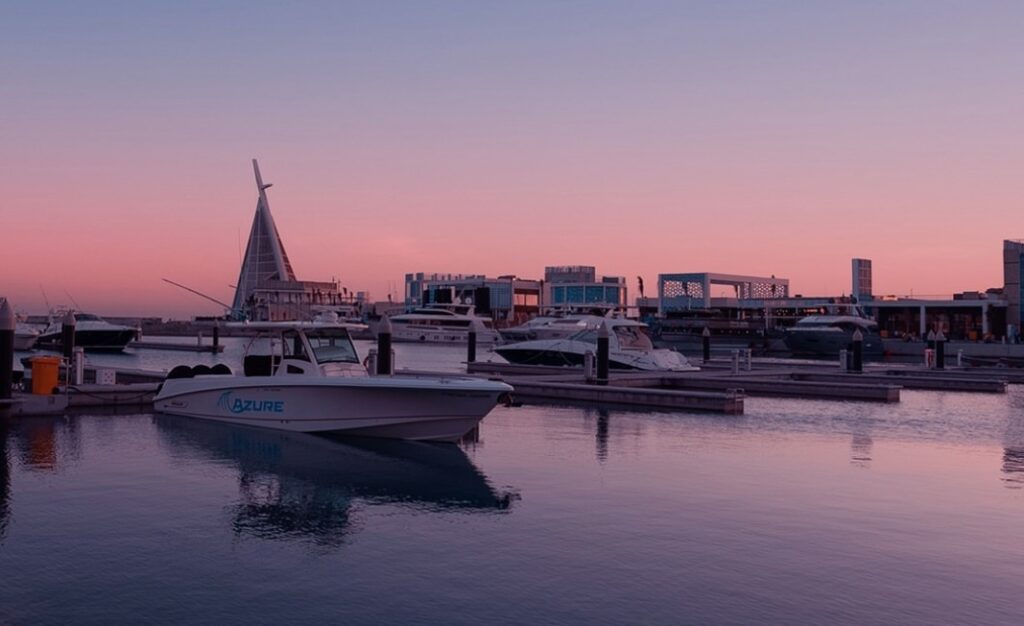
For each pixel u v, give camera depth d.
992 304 77.81
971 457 16.67
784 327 96.75
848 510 11.80
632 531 10.59
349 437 18.55
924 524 11.07
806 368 43.69
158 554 9.52
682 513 11.52
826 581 8.76
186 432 18.61
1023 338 73.56
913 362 64.31
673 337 90.12
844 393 30.86
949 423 22.62
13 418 20.59
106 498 12.14
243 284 169.12
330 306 124.62
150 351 72.62
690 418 23.22
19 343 66.69
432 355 70.56
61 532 10.31
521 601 8.12
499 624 7.56
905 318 84.38
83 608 7.86
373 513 11.51
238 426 19.64
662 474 14.38
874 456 16.64
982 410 26.53
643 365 37.19
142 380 29.88
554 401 28.12
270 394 19.33
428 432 18.09
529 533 10.49
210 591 8.35
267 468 14.69
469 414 17.81
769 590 8.48
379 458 15.91
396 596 8.24
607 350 31.20
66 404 21.73
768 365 47.34
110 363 53.12
